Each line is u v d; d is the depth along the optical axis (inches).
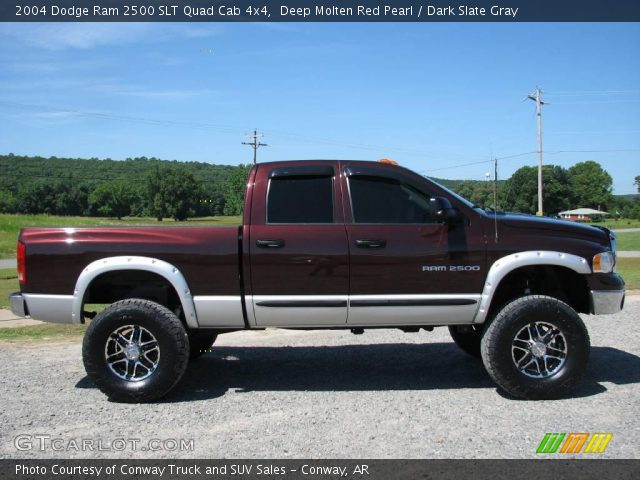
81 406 196.7
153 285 213.9
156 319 196.9
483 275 201.6
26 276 204.2
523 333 201.6
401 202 207.3
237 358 265.4
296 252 199.5
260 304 201.0
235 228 203.0
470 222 203.5
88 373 198.4
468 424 174.4
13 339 308.3
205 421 180.7
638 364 242.8
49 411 191.6
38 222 1787.6
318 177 208.2
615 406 189.5
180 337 198.4
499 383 197.5
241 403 198.5
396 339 303.7
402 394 206.8
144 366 200.5
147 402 199.6
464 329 223.9
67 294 202.8
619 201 5113.2
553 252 201.9
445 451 154.2
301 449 157.1
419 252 200.2
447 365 248.1
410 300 200.2
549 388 195.2
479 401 197.2
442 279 201.0
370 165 210.8
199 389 216.5
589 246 204.8
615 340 290.4
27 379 231.0
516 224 205.9
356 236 200.8
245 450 157.0
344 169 209.0
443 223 202.8
